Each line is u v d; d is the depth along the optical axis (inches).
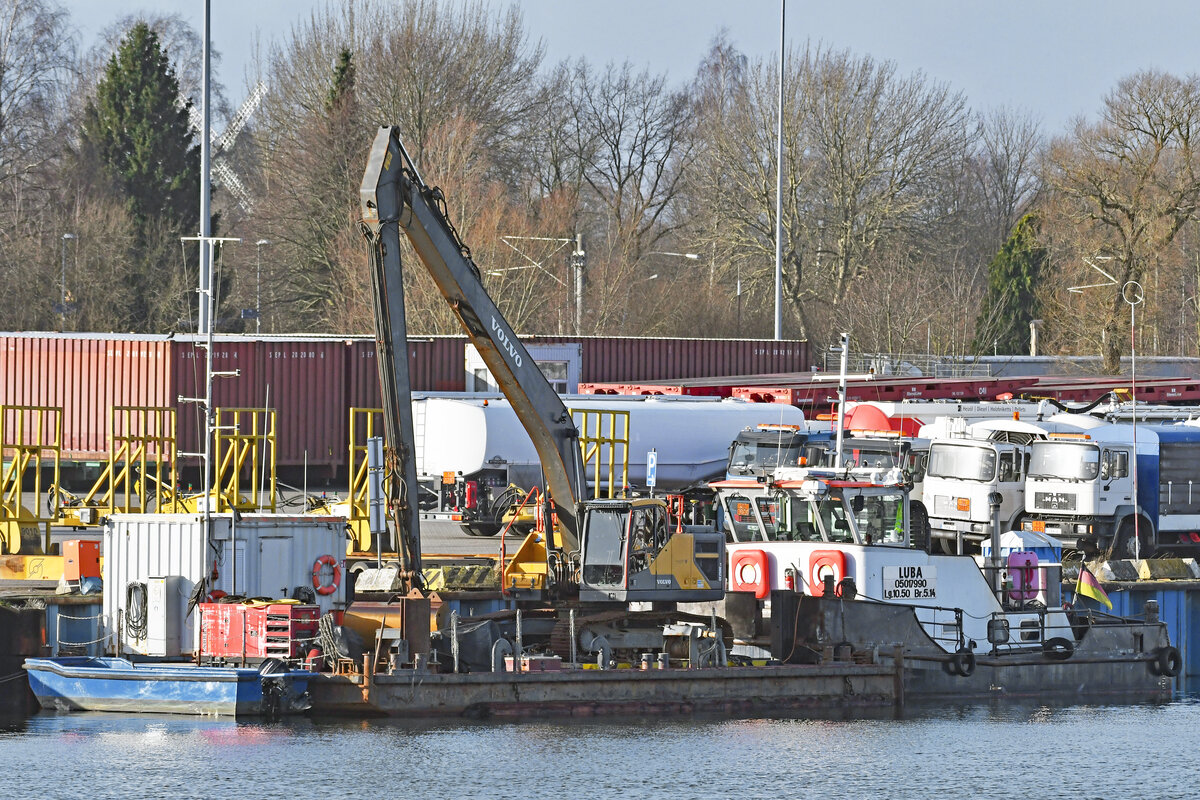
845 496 1505.9
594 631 1444.4
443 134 4606.3
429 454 2239.2
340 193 4874.5
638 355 3243.1
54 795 1111.6
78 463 2783.0
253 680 1332.4
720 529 1560.0
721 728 1371.8
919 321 4687.5
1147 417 2458.2
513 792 1147.9
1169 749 1365.7
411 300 3897.6
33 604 1466.5
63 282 4739.2
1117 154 4421.8
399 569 1438.2
